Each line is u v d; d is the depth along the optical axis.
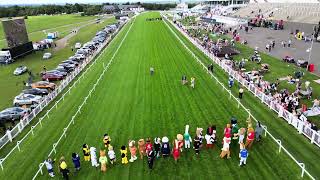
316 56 52.38
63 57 67.69
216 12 145.88
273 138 23.52
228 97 33.22
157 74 43.59
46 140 26.14
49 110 33.12
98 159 22.08
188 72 44.00
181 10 187.12
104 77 43.88
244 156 19.94
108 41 78.88
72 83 43.38
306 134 23.66
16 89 45.19
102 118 29.38
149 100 33.31
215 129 24.20
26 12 198.88
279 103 29.20
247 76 39.28
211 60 51.31
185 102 32.22
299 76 40.75
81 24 141.62
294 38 70.44
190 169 20.30
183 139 23.14
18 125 28.34
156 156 21.69
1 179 21.12
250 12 124.00
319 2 97.06
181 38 77.50
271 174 19.23
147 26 107.62
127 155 22.39
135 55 58.03
